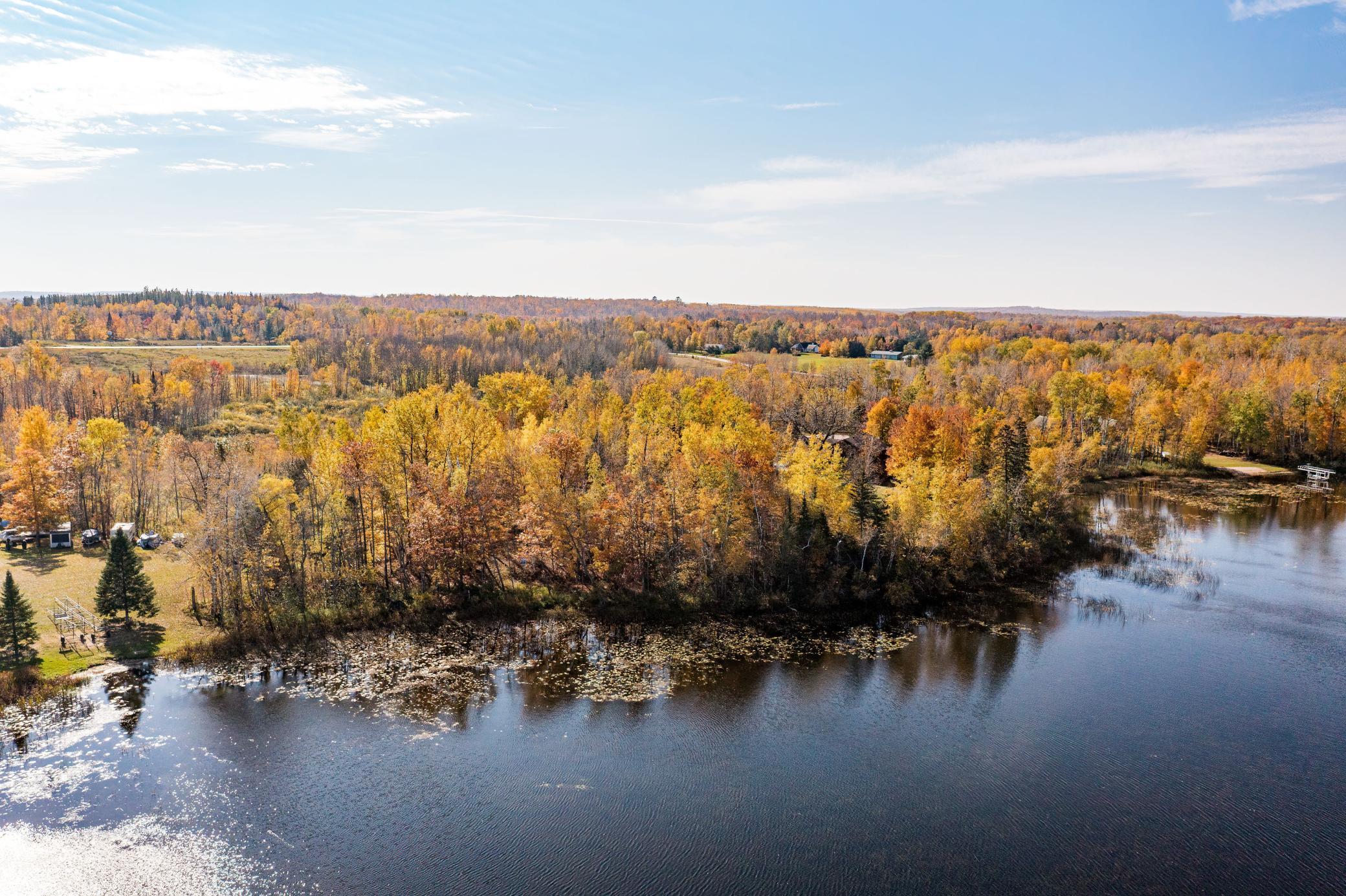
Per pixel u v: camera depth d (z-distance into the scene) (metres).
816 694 65.38
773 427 150.50
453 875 43.84
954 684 67.00
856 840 47.09
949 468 109.38
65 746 56.12
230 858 45.16
